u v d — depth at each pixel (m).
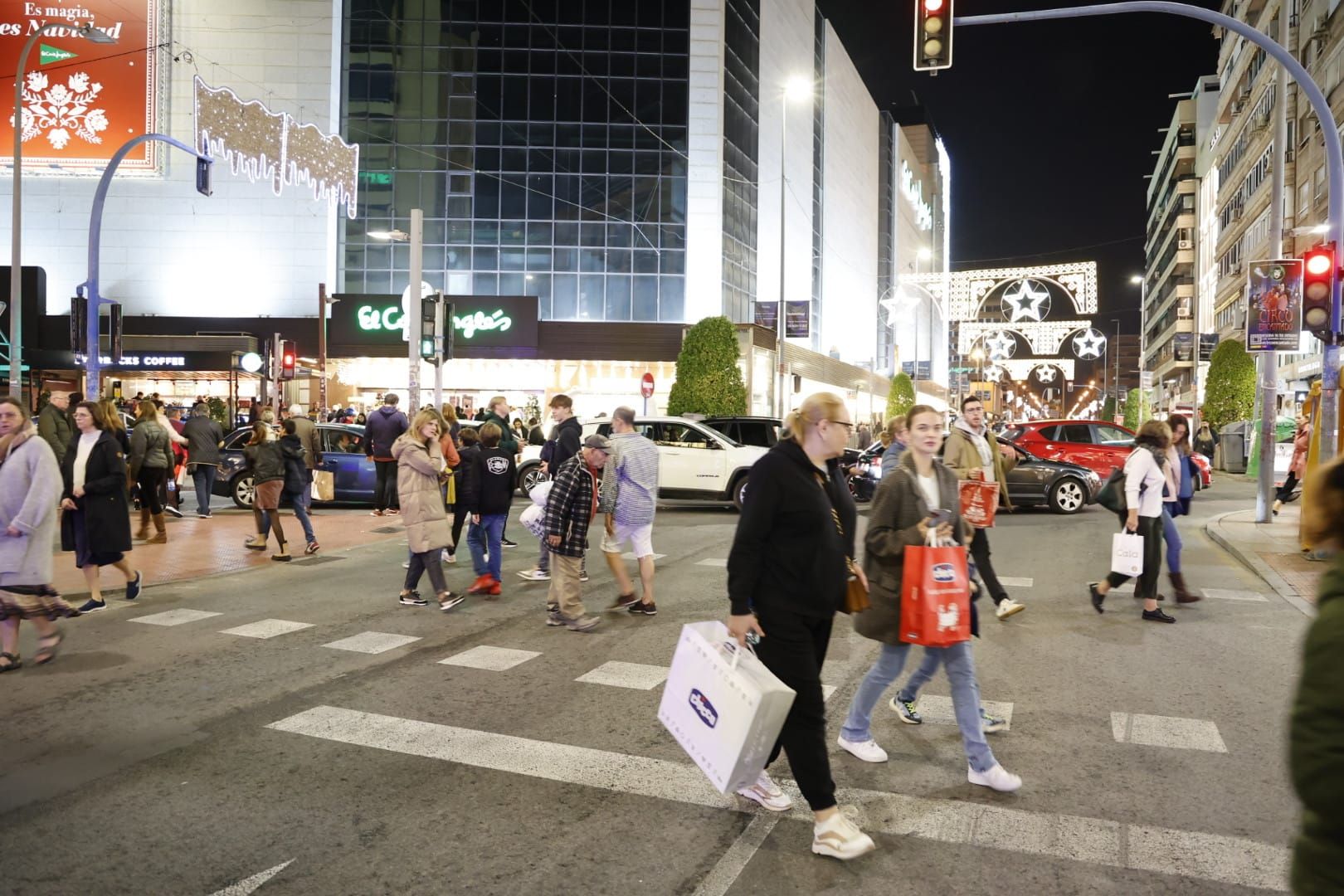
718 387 29.98
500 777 4.23
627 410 8.14
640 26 40.94
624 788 4.11
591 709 5.27
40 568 6.02
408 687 5.73
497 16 40.31
